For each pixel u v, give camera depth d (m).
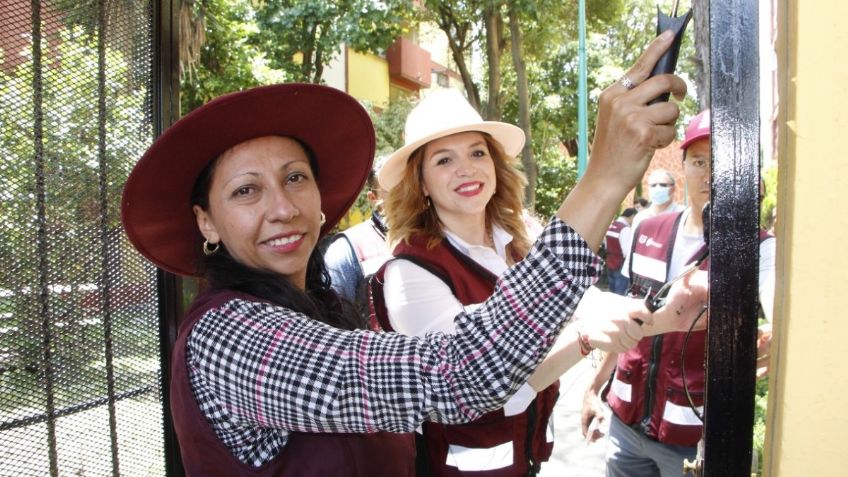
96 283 1.34
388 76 17.42
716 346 0.70
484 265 1.75
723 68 0.69
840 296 0.65
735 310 0.69
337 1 10.61
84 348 1.32
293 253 1.14
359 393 0.87
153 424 1.45
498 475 1.63
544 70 14.82
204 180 1.16
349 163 1.41
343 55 15.26
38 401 1.25
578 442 4.22
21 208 1.23
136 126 1.40
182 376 1.00
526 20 11.59
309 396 0.88
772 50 0.68
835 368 0.66
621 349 1.51
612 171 0.86
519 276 0.88
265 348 0.93
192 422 0.98
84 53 1.30
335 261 2.39
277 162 1.14
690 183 1.99
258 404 0.91
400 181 1.89
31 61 1.22
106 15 1.33
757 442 0.74
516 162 2.11
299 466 1.00
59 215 1.28
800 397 0.67
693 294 1.40
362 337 0.93
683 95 0.85
